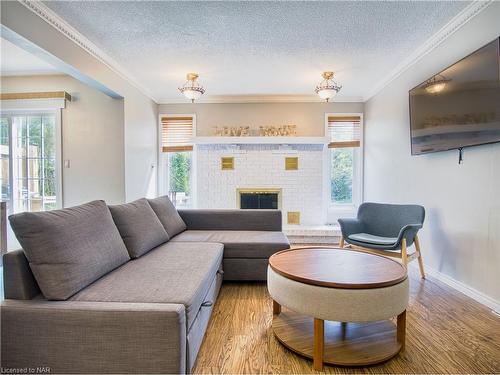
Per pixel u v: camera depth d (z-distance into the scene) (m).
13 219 1.24
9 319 1.14
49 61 2.38
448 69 2.30
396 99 3.41
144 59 3.06
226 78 3.66
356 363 1.37
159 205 2.75
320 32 2.47
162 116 4.64
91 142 3.49
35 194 3.71
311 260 1.82
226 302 2.13
